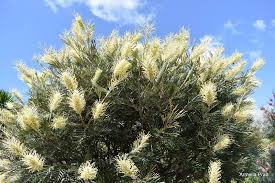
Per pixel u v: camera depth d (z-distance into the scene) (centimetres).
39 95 534
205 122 519
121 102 514
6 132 532
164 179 532
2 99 1141
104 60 538
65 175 479
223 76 584
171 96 512
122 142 540
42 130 487
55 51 564
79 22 543
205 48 558
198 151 535
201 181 538
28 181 492
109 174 503
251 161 604
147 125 529
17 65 558
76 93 450
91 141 524
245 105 575
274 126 848
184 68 564
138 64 533
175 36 581
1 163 505
